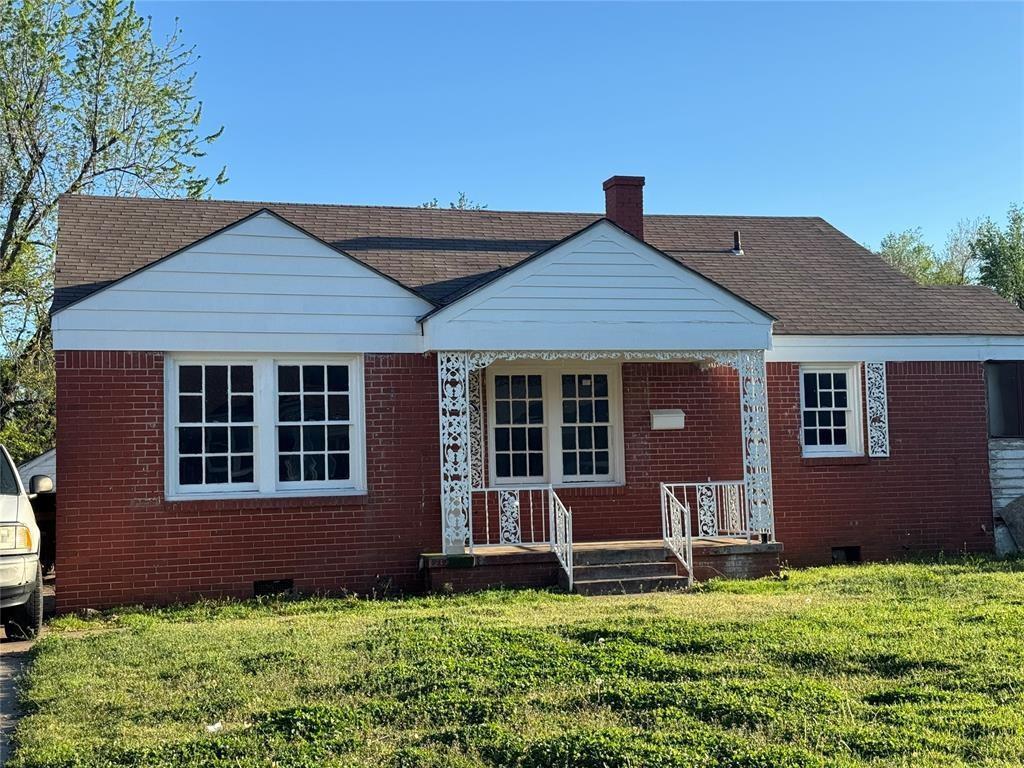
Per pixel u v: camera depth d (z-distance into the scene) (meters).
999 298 18.47
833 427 16.91
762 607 11.20
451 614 11.39
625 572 13.91
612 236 14.77
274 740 6.88
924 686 7.60
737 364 15.20
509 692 7.80
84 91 27.41
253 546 13.70
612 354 14.66
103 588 13.12
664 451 16.09
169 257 13.59
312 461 14.20
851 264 19.27
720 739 6.50
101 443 13.23
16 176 26.62
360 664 8.80
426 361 14.50
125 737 7.14
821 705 7.12
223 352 13.84
